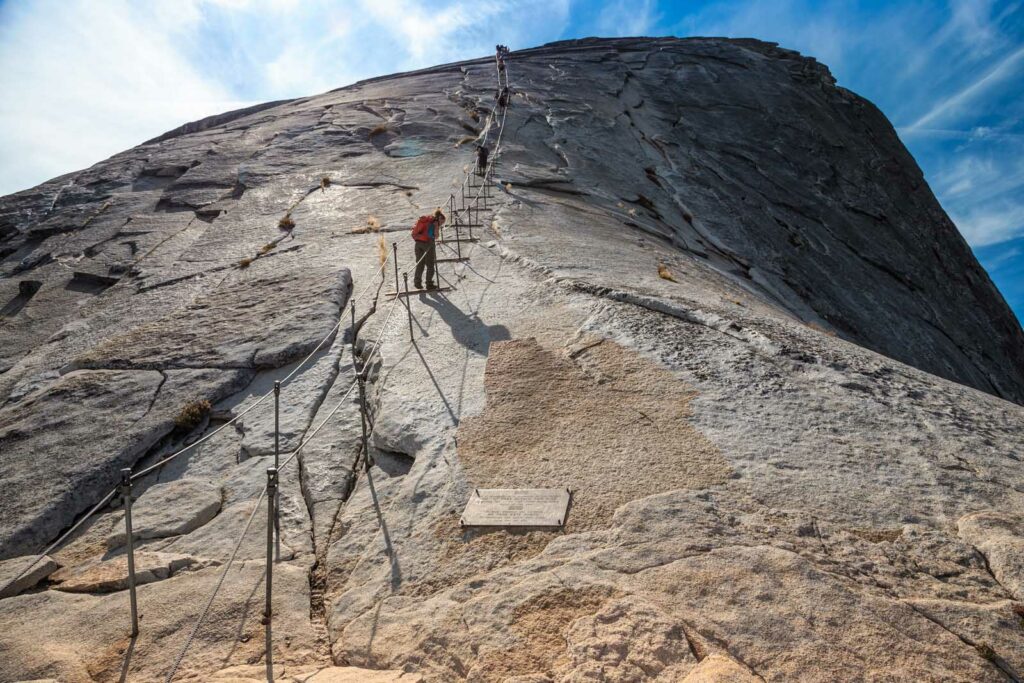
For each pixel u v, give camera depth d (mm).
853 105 53844
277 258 18188
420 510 7090
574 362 9617
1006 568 5406
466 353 10375
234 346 11766
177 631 5777
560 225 19266
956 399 8914
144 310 16781
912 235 40500
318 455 8656
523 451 7680
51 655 5539
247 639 5668
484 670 4875
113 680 5289
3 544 7551
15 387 13586
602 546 5984
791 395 8453
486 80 45625
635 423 7965
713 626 4961
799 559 5539
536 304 11961
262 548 7023
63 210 28578
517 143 32375
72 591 6508
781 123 46969
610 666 4695
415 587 6031
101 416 9922
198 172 29375
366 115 36000
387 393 9508
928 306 34312
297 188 25625
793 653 4691
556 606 5379
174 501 7910
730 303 13000
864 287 32062
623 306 11203
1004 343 37844
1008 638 4805
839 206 39625
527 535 6352
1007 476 6848
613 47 62156
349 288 14383
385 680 4910
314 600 6238
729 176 37656
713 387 8617
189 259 19891
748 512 6258
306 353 11414
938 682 4441
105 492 8516
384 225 19781
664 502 6406
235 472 8648
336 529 7254
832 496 6465
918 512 6234
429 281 13469
